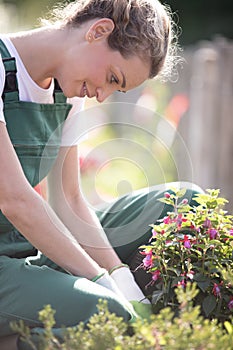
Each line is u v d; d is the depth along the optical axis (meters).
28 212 3.13
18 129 3.31
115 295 3.12
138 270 3.67
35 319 3.17
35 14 11.54
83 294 3.12
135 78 3.21
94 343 2.52
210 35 14.85
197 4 14.85
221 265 3.30
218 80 7.93
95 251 3.65
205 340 2.39
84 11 3.26
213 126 8.01
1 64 3.24
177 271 3.26
